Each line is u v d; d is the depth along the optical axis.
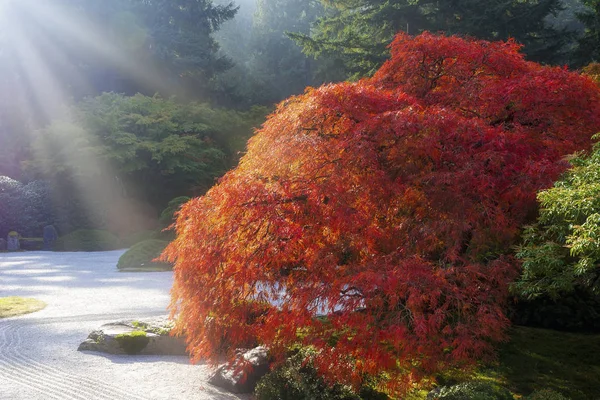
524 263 5.79
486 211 6.20
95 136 30.02
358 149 6.40
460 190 6.29
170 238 24.72
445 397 5.96
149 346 8.85
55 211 32.16
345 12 33.69
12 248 29.03
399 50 8.66
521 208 6.55
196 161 32.78
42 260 23.45
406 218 6.62
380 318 6.07
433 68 8.47
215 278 6.71
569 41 29.30
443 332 5.78
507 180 6.44
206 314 6.76
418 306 5.73
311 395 6.29
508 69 8.03
